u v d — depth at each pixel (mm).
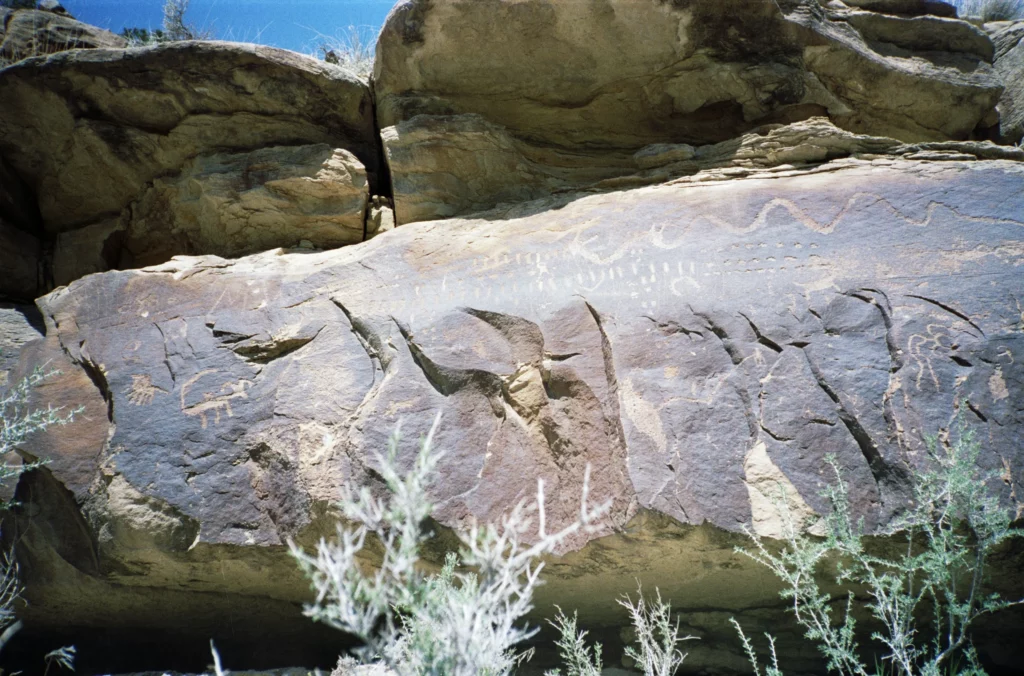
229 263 3945
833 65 4238
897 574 2826
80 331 3771
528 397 3211
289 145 4379
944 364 2984
